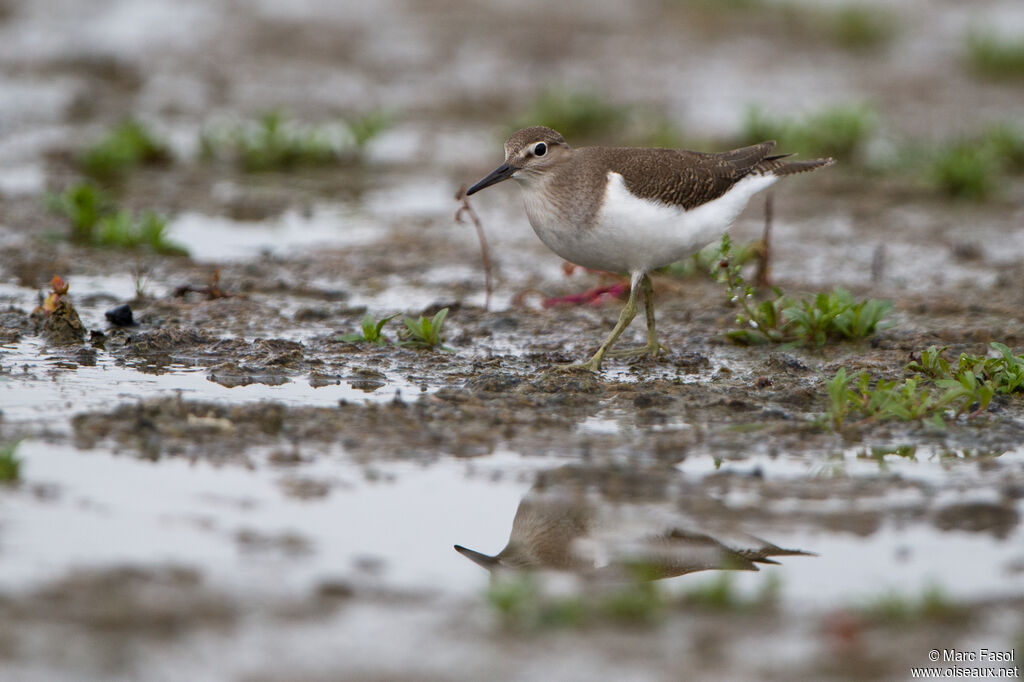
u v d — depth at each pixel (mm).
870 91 28047
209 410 10984
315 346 13352
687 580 8422
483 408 11375
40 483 9445
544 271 17031
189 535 8711
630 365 13023
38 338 13211
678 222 12375
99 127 23531
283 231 18516
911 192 21234
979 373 11875
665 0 34219
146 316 14164
